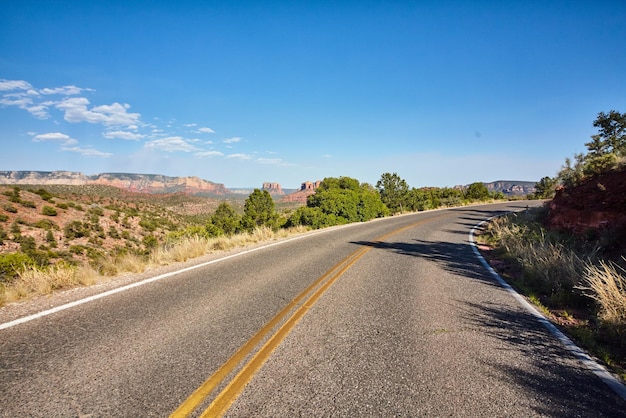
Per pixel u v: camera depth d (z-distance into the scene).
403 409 2.41
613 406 2.51
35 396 2.45
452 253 9.83
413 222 20.00
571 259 6.04
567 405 2.51
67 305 4.52
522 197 46.53
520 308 4.87
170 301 4.82
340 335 3.74
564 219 9.62
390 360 3.16
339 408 2.40
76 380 2.67
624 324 3.80
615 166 9.21
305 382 2.74
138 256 7.85
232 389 2.60
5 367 2.85
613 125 13.03
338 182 25.81
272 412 2.34
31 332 3.60
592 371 3.05
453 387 2.72
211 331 3.74
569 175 11.67
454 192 41.00
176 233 20.95
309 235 14.40
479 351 3.42
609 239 7.03
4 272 6.07
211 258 8.59
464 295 5.49
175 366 2.94
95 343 3.37
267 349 3.32
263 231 14.25
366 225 18.91
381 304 4.89
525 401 2.54
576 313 4.71
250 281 6.10
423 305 4.90
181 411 2.32
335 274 6.76
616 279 4.61
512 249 9.26
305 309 4.57
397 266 7.73
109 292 5.22
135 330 3.73
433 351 3.39
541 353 3.40
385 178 31.33
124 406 2.36
